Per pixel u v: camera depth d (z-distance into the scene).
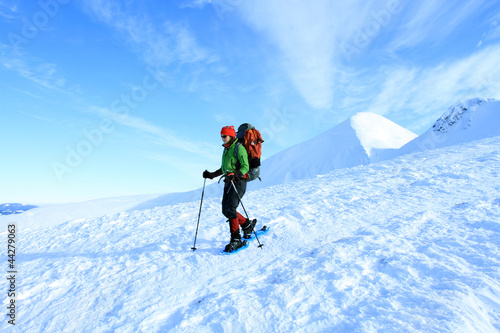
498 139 15.13
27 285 3.94
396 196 6.62
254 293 2.96
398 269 3.06
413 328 2.05
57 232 8.73
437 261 3.09
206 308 2.77
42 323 2.98
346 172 14.01
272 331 2.32
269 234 4.98
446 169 8.84
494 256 3.01
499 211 4.43
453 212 4.77
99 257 5.00
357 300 2.62
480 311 2.19
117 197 76.75
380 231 4.34
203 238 5.27
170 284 3.53
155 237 6.02
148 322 2.72
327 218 5.55
